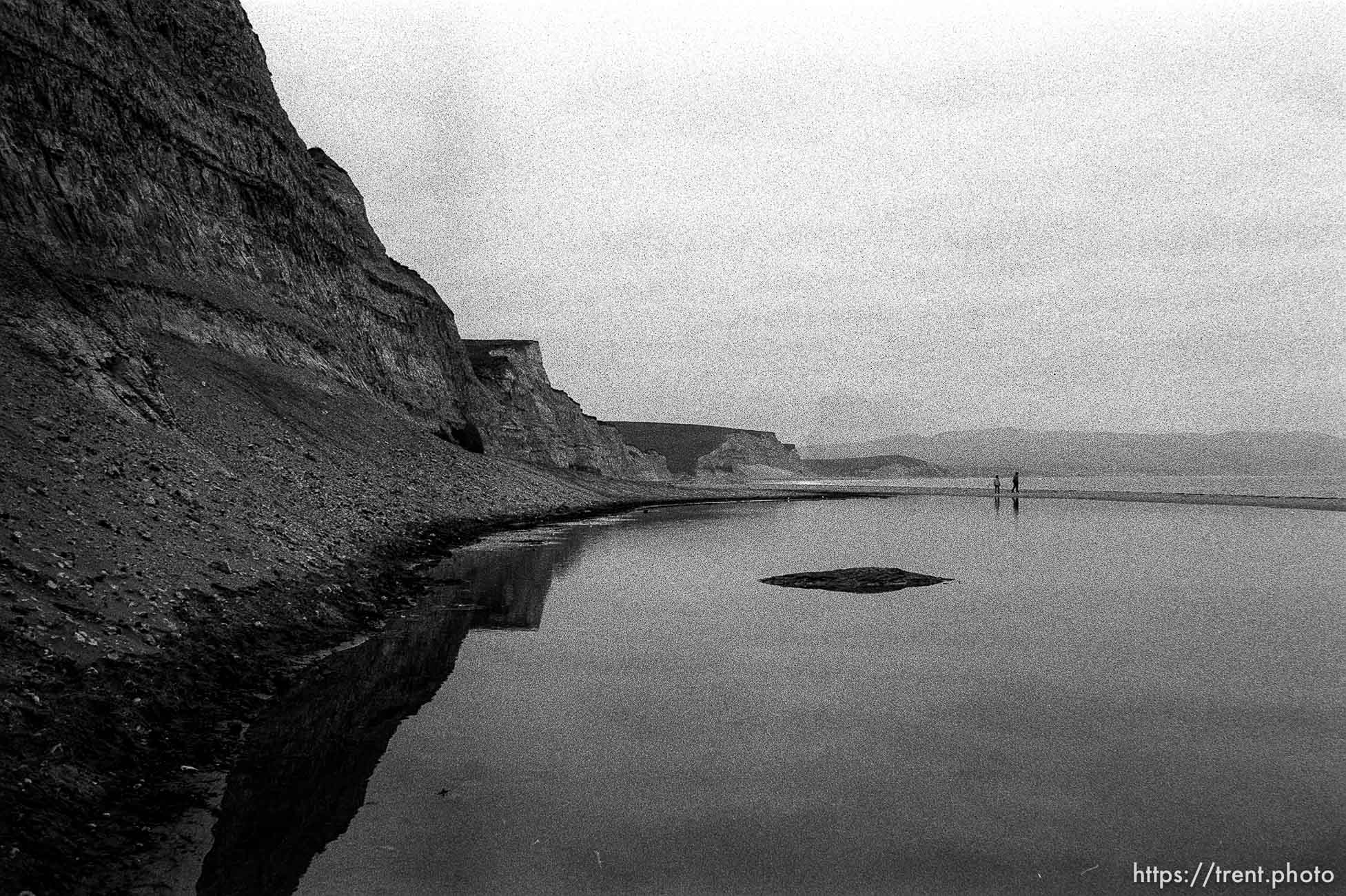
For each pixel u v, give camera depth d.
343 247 54.38
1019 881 6.84
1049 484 155.00
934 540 38.81
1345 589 22.55
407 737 10.43
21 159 27.91
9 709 8.12
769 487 125.44
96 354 22.19
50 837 6.90
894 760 9.66
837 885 6.79
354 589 19.44
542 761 9.62
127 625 11.25
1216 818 8.01
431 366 63.44
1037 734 10.55
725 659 14.77
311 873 6.95
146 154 35.59
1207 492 89.62
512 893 6.66
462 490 46.81
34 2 29.80
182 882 6.76
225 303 37.41
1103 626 17.64
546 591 22.50
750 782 8.98
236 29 47.34
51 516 13.23
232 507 19.91
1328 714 11.34
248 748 9.82
